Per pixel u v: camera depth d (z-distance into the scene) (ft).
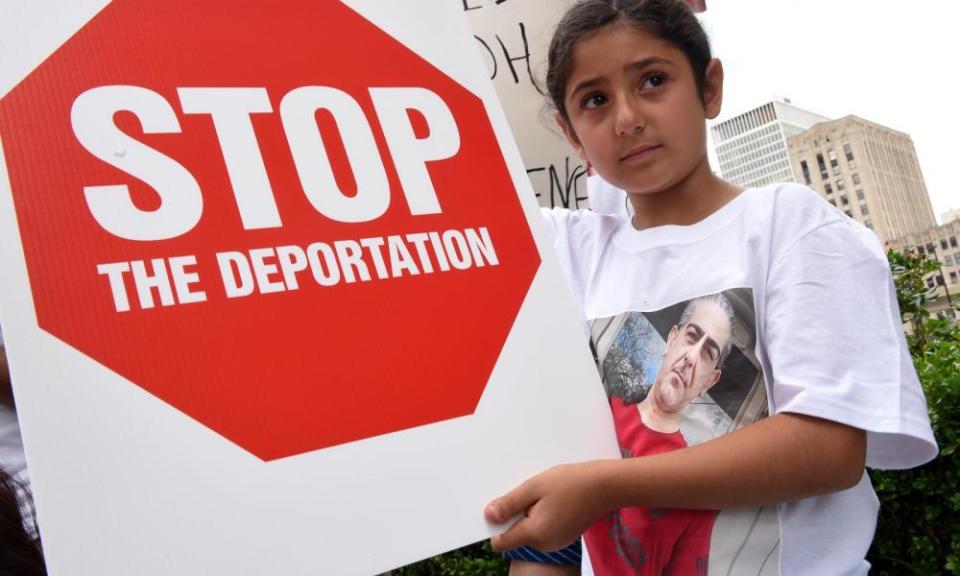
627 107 3.85
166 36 3.15
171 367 2.73
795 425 3.34
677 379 3.80
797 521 3.53
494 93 3.79
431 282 3.28
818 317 3.50
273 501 2.73
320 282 3.06
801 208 3.76
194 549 2.60
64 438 2.54
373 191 3.31
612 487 3.17
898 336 3.57
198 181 3.00
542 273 3.55
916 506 5.95
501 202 3.59
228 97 3.17
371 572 2.81
